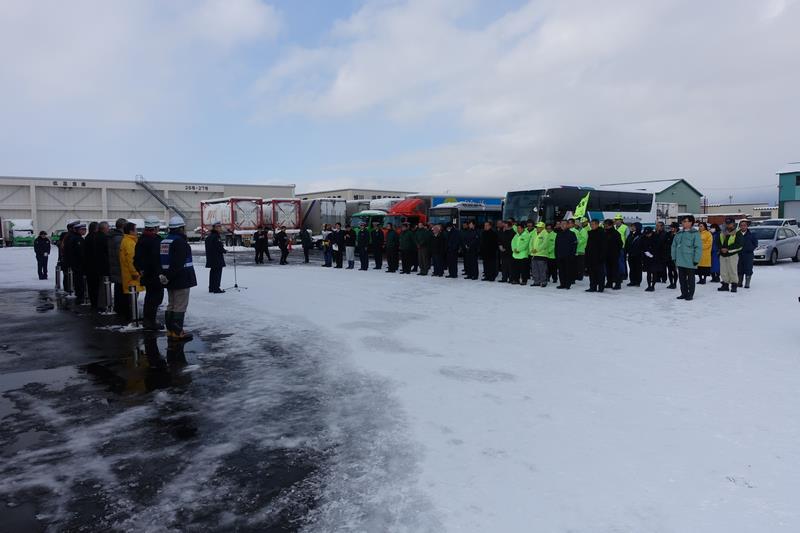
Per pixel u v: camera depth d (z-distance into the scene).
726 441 4.32
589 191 24.81
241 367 6.73
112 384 6.09
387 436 4.50
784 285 14.71
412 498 3.46
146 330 9.18
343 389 5.79
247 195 70.94
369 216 31.09
